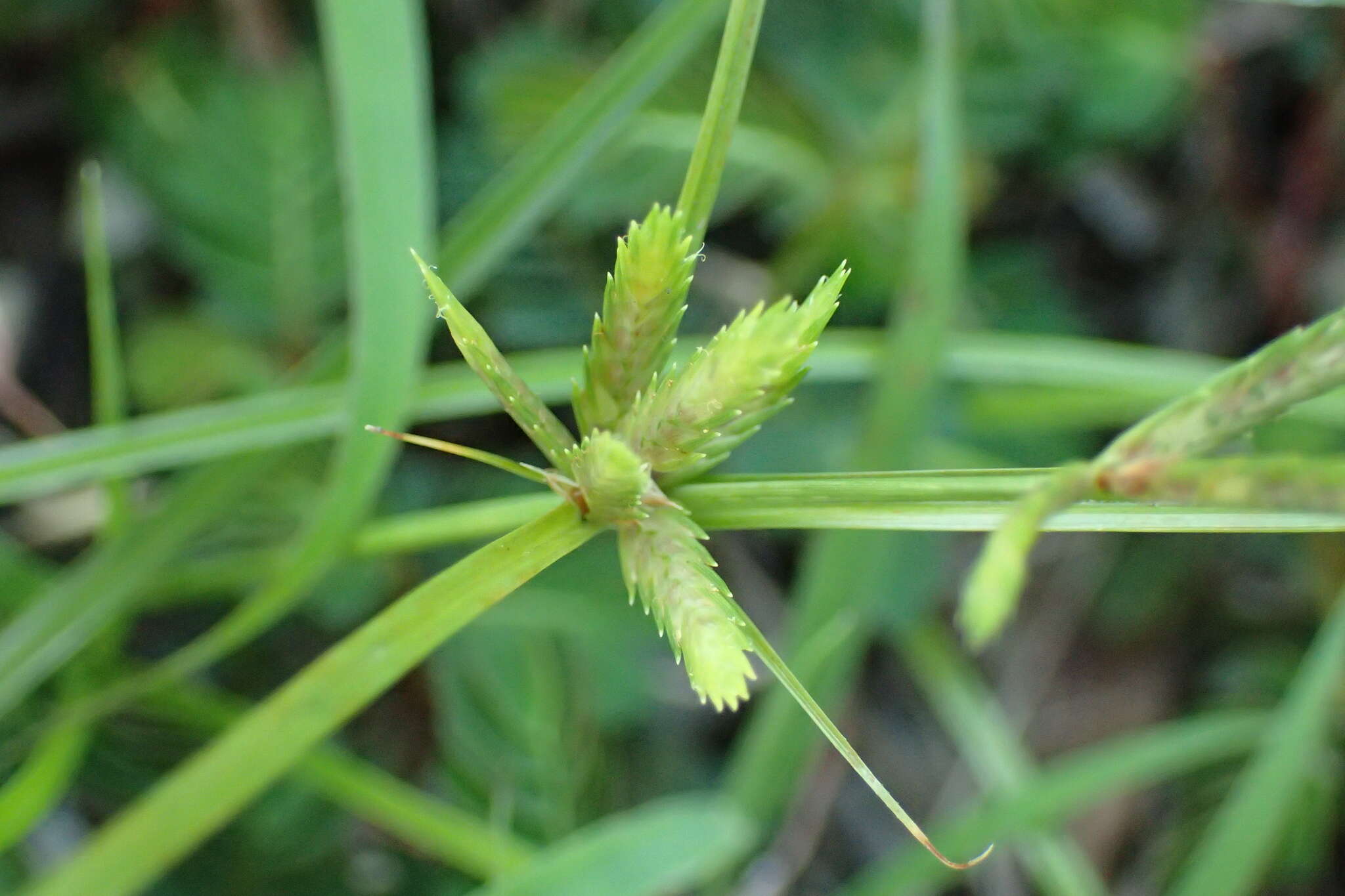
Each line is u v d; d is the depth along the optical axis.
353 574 0.36
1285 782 0.30
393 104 0.24
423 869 0.35
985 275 0.47
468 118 0.42
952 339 0.35
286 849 0.33
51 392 0.41
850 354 0.32
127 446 0.26
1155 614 0.49
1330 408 0.34
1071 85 0.44
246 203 0.39
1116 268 0.52
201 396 0.38
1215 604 0.49
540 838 0.32
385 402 0.24
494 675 0.34
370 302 0.24
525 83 0.41
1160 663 0.49
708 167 0.21
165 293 0.43
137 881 0.23
